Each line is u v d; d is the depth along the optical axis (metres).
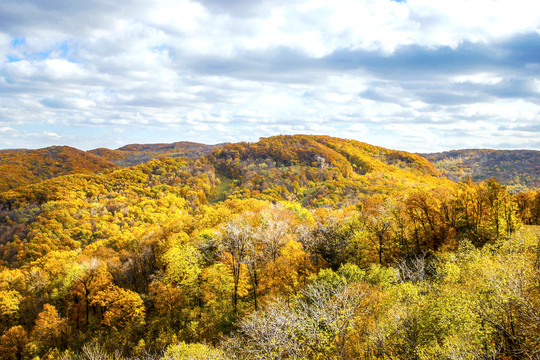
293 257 47.62
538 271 19.84
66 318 52.69
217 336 39.47
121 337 45.44
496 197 46.41
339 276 35.84
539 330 15.55
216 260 51.66
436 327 18.97
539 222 64.00
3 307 55.84
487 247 32.47
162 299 49.66
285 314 19.78
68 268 64.44
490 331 16.95
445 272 27.61
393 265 44.00
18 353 47.84
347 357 18.34
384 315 21.66
